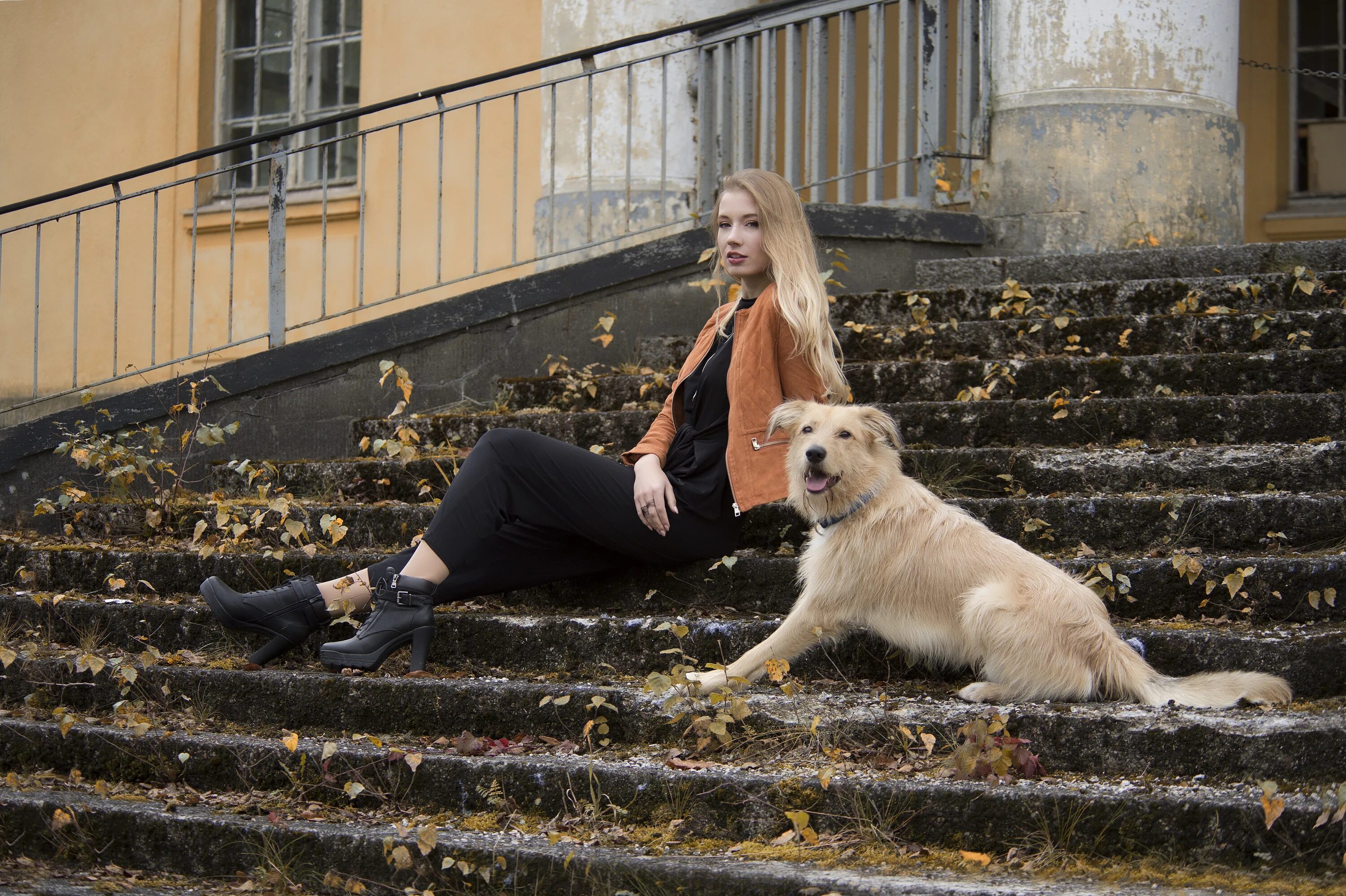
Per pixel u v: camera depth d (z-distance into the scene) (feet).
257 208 28.78
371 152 28.17
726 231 12.05
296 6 29.55
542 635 11.68
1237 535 12.01
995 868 8.19
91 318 30.12
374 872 8.77
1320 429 13.56
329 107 29.50
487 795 9.48
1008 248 21.62
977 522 10.90
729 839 8.96
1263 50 28.96
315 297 28.53
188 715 11.17
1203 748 8.89
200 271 29.27
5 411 18.39
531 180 26.63
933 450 14.11
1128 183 21.15
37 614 12.95
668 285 19.76
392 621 11.23
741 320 11.96
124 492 16.11
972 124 22.31
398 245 19.19
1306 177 29.32
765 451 11.62
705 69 23.98
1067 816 8.36
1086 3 21.24
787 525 12.96
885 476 11.03
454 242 27.43
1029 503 12.60
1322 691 9.80
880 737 9.66
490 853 8.56
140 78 30.19
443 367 19.02
